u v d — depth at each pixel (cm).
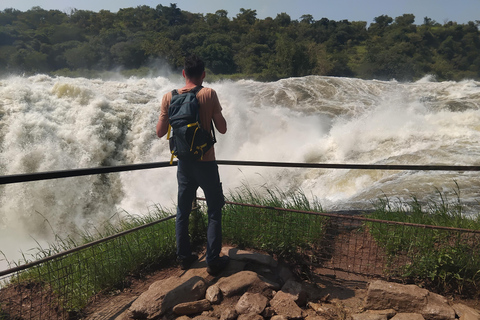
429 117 1379
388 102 1830
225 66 8794
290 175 1185
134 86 1781
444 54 10988
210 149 309
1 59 7869
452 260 312
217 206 321
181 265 350
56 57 8731
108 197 1217
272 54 8925
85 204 1171
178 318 280
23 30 10444
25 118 1219
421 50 11088
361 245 379
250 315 275
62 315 296
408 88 2078
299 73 6750
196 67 308
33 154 1149
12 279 356
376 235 374
